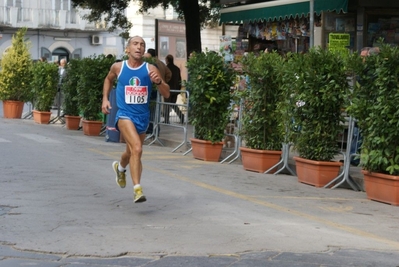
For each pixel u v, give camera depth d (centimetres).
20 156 1366
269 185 1174
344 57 1163
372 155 1048
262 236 785
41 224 808
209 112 1452
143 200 868
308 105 1181
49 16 5109
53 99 2259
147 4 2767
